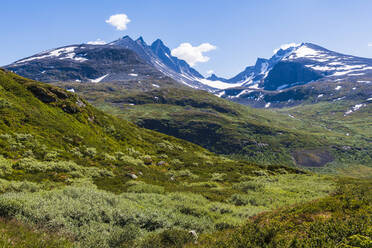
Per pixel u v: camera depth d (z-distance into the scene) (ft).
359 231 22.27
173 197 61.21
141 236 32.04
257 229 27.35
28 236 23.48
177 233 31.60
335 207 31.30
